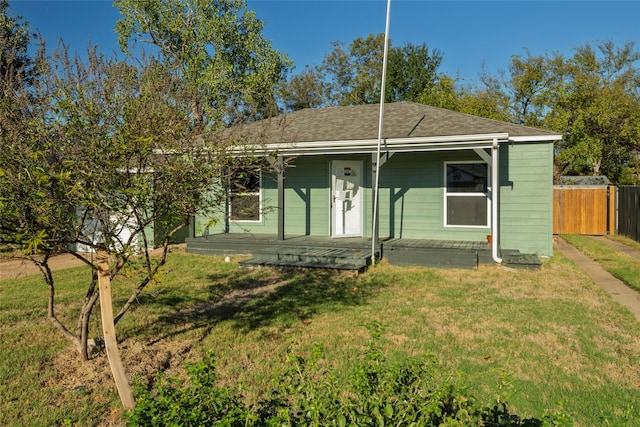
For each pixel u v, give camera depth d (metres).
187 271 9.63
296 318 6.23
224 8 23.80
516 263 9.60
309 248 10.91
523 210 10.88
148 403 2.53
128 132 3.44
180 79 4.53
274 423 2.35
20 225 3.39
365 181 12.26
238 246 11.48
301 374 2.80
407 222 11.91
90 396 4.02
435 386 3.46
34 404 3.86
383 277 8.89
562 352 4.91
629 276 8.99
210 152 3.81
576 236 16.88
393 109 13.52
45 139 3.51
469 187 11.33
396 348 5.02
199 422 2.40
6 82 3.76
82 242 3.82
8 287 8.37
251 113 5.62
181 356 4.92
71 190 3.18
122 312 4.19
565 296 7.36
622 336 5.43
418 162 11.73
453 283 8.34
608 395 3.92
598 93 25.52
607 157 29.77
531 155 10.75
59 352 5.02
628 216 15.88
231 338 5.46
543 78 28.06
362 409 2.52
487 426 2.58
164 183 3.61
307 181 12.64
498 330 5.65
